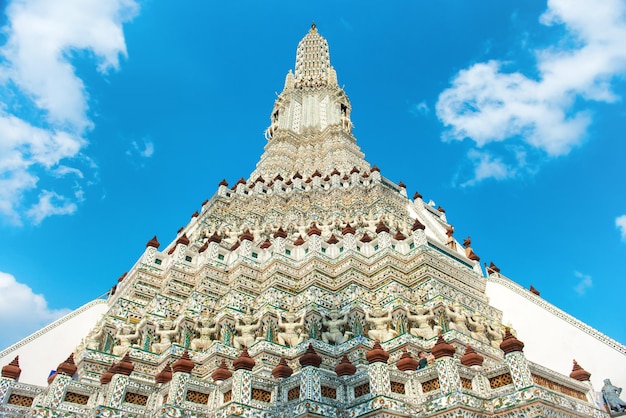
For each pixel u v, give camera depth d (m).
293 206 34.44
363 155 47.16
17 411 14.09
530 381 12.62
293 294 23.64
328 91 54.88
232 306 22.02
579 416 13.38
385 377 13.71
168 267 25.56
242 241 26.06
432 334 19.92
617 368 20.58
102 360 19.08
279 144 46.66
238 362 14.51
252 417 13.64
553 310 24.08
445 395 12.97
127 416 14.09
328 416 13.41
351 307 21.05
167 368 15.65
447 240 35.41
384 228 25.69
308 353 14.37
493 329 22.55
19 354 24.75
